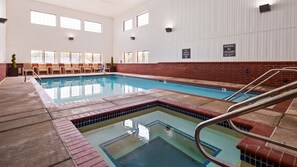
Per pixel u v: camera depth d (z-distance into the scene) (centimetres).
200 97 407
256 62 564
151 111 372
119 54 1284
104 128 295
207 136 265
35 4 988
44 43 1035
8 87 525
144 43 1037
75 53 1181
